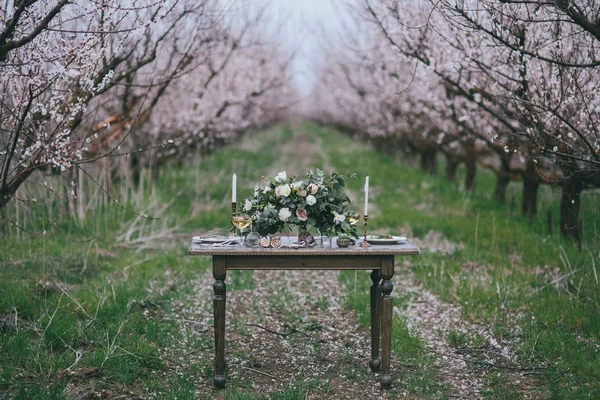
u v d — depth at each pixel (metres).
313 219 4.50
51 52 5.07
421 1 7.67
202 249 4.29
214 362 4.71
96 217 8.94
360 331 5.68
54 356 4.56
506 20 6.15
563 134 6.52
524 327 5.58
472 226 9.84
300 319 5.99
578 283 6.66
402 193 13.84
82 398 3.98
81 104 5.38
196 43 8.70
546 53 6.61
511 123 8.89
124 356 4.60
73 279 6.63
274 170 17.89
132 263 7.54
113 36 6.55
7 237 7.60
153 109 11.37
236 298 6.57
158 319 5.70
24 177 5.59
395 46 7.88
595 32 4.95
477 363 4.93
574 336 5.27
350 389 4.46
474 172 13.85
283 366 4.86
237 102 14.52
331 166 19.02
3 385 4.05
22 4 4.37
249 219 4.47
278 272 7.70
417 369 4.81
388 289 4.39
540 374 4.68
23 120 4.91
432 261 7.98
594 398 4.16
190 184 13.23
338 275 7.50
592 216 8.05
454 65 6.99
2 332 4.86
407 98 13.03
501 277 7.02
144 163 11.34
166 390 4.23
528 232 9.22
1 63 4.61
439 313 6.15
